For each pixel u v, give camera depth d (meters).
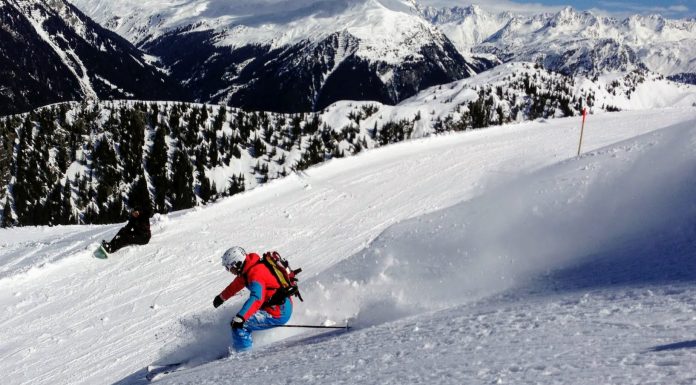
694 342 2.52
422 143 31.39
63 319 13.25
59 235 22.97
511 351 3.17
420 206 20.45
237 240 18.20
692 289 3.80
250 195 23.36
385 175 25.19
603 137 31.03
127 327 12.38
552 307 4.29
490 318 4.38
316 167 27.02
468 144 30.72
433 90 128.38
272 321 6.55
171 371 6.88
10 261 18.48
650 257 5.68
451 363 3.20
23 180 68.81
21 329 12.88
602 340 2.97
